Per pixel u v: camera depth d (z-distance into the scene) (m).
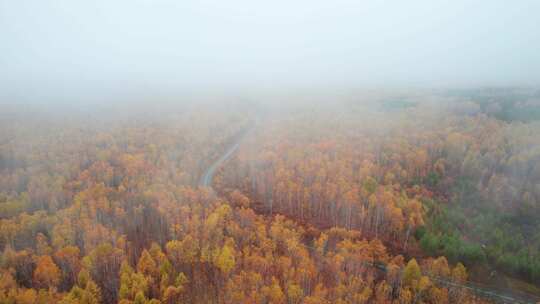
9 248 62.22
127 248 72.06
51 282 59.47
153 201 87.06
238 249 70.00
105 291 60.62
